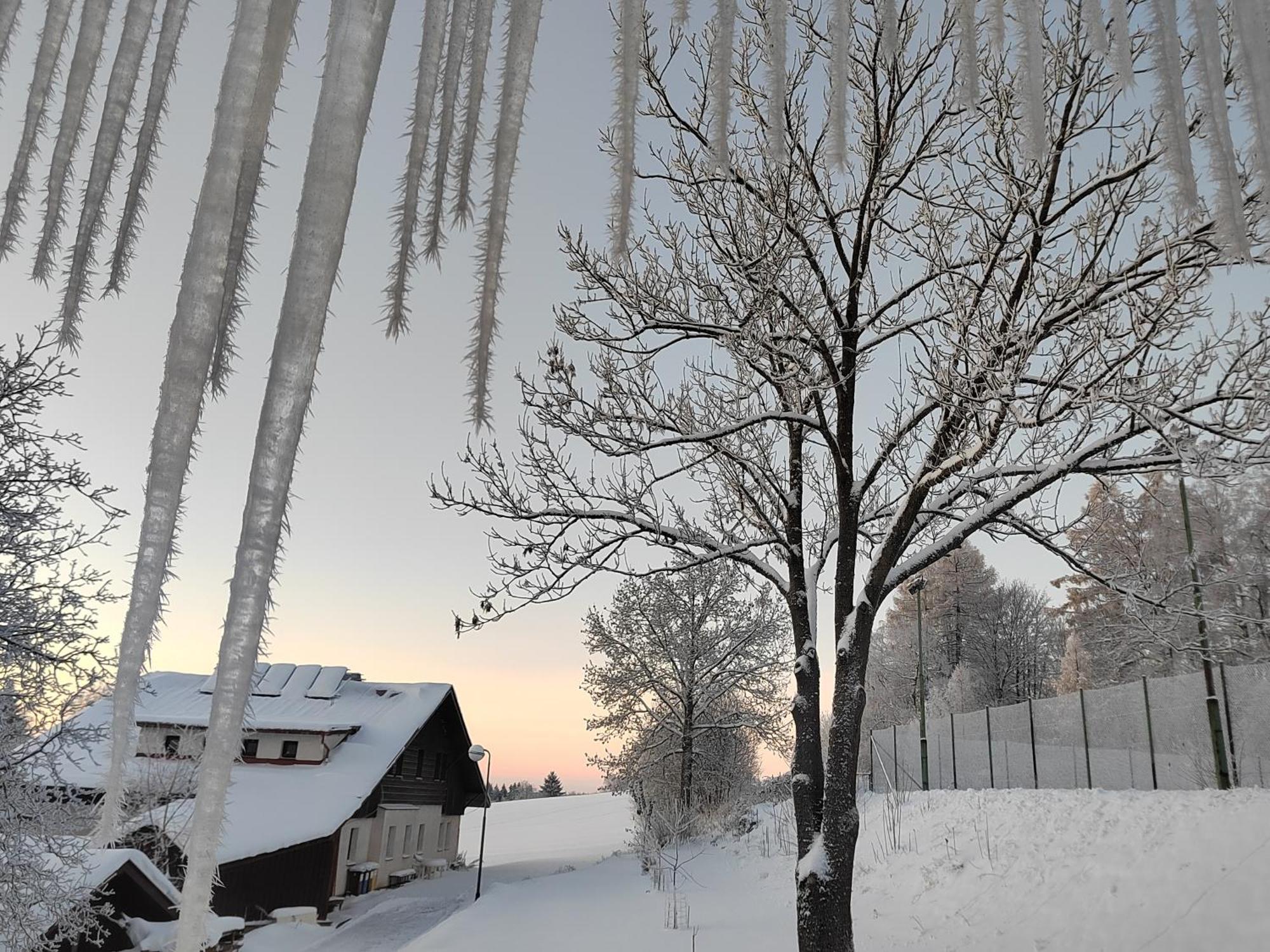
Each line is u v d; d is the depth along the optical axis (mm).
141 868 11391
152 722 19359
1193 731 14062
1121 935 9219
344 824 24766
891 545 8164
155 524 749
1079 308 7199
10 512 10016
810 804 8320
